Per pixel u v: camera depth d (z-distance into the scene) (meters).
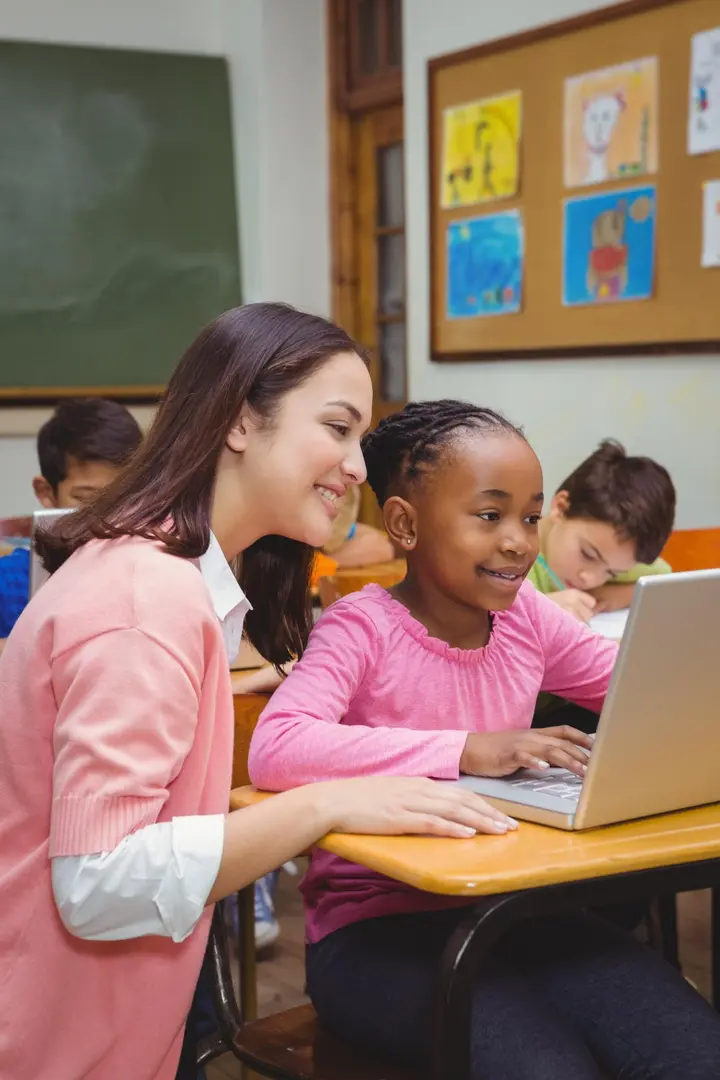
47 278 5.00
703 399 3.56
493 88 4.12
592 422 3.91
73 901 1.03
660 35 3.58
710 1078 1.12
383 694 1.35
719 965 1.72
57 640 1.08
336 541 3.32
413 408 1.40
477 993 1.17
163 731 1.05
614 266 3.77
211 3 5.29
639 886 1.04
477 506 1.31
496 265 4.17
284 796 1.11
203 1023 1.78
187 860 1.05
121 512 1.18
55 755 1.07
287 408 1.19
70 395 5.03
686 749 1.11
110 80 5.07
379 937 1.29
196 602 1.10
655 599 1.02
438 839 1.07
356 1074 1.23
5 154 4.95
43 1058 1.11
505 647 1.41
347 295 5.26
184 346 5.20
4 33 4.98
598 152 3.79
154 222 5.14
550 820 1.10
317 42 5.15
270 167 5.11
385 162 5.10
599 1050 1.20
